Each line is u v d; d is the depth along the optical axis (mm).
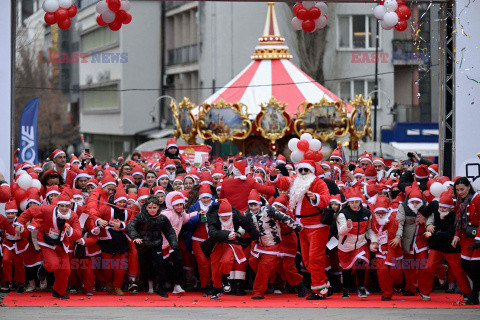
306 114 28344
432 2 17328
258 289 15664
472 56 17203
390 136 46281
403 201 16094
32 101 20734
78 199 16516
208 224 15547
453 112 17344
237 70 52250
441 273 15695
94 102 66062
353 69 49844
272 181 15734
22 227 15375
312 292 15930
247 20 52188
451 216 15414
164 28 59969
